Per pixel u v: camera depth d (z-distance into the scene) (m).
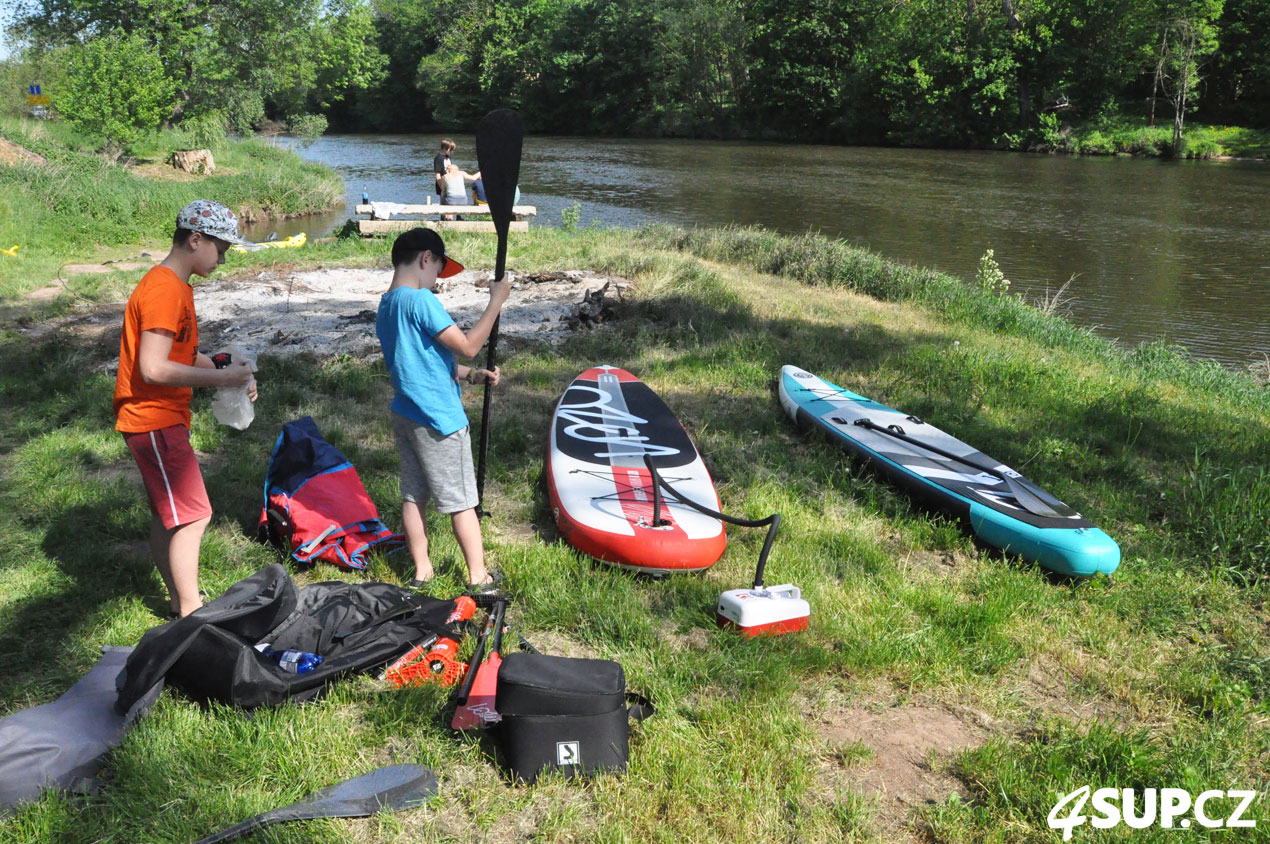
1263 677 3.38
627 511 4.22
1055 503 4.59
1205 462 5.58
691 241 12.38
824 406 5.99
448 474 3.53
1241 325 11.89
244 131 29.92
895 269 10.96
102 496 4.51
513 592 3.80
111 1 26.38
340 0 33.81
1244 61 39.81
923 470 5.01
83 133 20.55
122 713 2.77
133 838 2.43
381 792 2.60
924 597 3.89
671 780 2.73
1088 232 18.47
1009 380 7.16
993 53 40.47
